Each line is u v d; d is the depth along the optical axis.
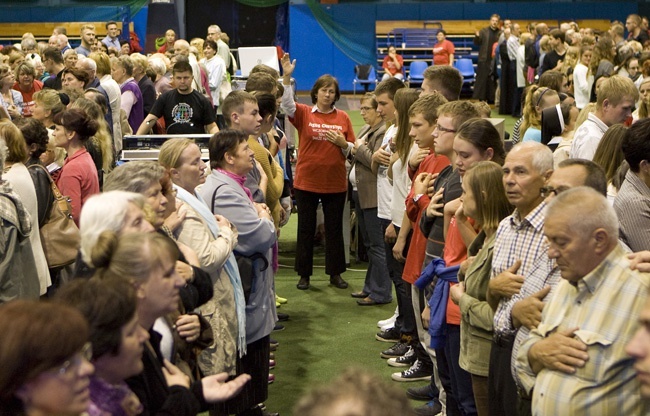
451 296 3.19
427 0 19.59
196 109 6.83
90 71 7.19
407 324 4.77
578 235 2.30
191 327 2.65
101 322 1.97
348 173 6.54
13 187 3.85
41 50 11.20
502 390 2.80
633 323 2.27
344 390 1.25
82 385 1.71
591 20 19.38
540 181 2.81
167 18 19.53
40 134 4.30
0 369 1.59
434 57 17.78
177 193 3.41
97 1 19.25
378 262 5.94
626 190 3.07
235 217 3.78
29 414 1.64
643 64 7.61
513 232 2.86
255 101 4.67
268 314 3.93
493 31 17.08
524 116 6.23
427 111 4.07
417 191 3.98
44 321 1.64
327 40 19.81
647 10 19.47
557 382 2.36
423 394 4.39
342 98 18.95
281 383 4.65
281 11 20.25
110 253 2.26
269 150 5.72
